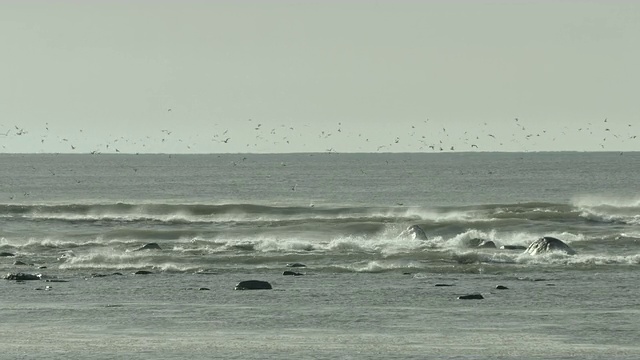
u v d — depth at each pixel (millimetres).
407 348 92750
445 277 149500
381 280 145750
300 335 100375
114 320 110500
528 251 174875
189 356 88875
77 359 87562
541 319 110125
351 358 87688
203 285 141375
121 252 186000
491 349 92312
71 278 150500
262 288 136875
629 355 89562
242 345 94375
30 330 103938
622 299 125188
